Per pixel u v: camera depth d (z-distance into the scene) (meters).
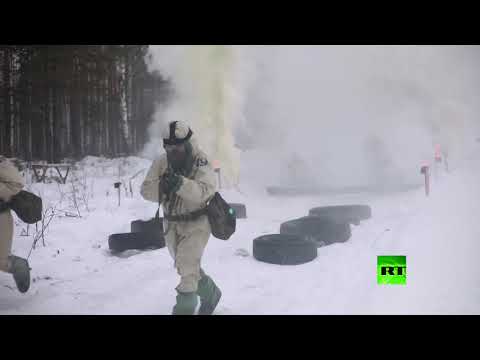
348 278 5.32
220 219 3.87
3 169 4.36
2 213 4.44
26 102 18.67
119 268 6.31
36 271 6.07
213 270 6.06
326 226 7.71
